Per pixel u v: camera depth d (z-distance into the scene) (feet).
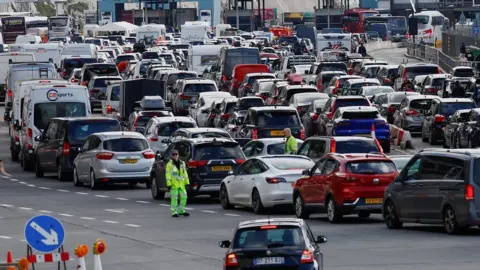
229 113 377.91
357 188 194.08
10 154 380.37
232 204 225.35
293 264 117.29
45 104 326.24
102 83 509.76
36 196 260.83
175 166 215.51
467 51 647.56
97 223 206.59
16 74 439.63
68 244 178.29
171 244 174.91
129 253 165.99
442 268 143.33
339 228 189.88
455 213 173.37
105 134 273.95
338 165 196.95
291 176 211.20
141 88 412.57
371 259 152.97
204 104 412.36
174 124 312.09
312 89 419.54
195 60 630.33
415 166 183.11
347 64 609.01
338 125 320.70
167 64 650.02
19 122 348.79
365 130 319.88
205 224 201.46
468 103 345.10
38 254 131.03
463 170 172.45
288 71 575.79
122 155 270.26
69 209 232.53
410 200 182.09
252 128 306.14
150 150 273.13
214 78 574.15
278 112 306.55
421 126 366.02
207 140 239.71
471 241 167.53
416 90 463.83
